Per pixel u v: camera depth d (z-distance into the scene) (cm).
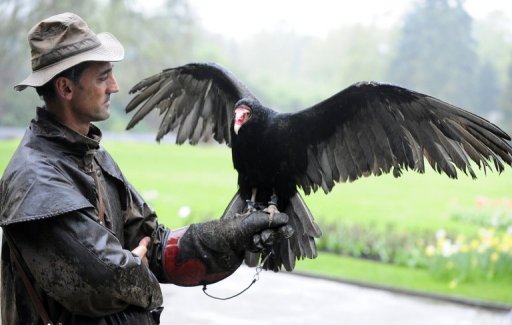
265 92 7488
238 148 321
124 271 260
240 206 333
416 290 991
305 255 323
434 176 3105
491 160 300
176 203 1903
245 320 827
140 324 282
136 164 3158
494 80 6494
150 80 372
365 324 833
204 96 366
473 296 976
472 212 1777
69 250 255
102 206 287
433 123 307
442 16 6450
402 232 1388
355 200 2183
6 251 282
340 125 320
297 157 320
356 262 1190
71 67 276
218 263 308
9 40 4553
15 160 270
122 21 4953
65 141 278
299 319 841
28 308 275
